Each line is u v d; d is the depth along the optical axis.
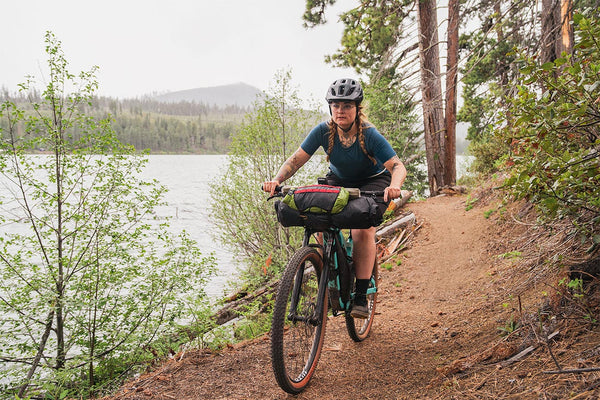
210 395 3.35
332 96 3.39
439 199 14.21
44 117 5.90
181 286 5.79
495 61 15.42
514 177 3.33
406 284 6.77
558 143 3.16
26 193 6.01
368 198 3.21
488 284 5.56
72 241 5.92
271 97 9.92
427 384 3.18
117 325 5.62
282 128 10.07
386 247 9.23
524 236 6.36
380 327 4.79
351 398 3.17
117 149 6.14
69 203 6.00
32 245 6.18
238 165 10.02
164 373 3.80
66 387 5.13
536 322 3.31
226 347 4.34
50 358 5.64
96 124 6.06
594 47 2.78
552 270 4.31
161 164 174.00
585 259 3.76
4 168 5.78
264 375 3.60
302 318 3.17
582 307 3.11
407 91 17.16
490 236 7.70
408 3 16.72
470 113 20.70
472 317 4.54
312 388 3.36
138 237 6.35
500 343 3.27
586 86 2.70
